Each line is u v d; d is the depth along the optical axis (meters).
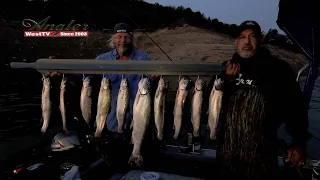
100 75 3.66
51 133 6.79
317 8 2.56
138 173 3.13
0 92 14.53
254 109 2.64
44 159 3.96
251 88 2.69
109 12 36.50
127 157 3.69
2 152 6.54
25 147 6.93
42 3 35.00
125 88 3.02
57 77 3.05
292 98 2.63
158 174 2.92
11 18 35.03
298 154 2.61
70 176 2.88
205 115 3.02
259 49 2.79
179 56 33.09
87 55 31.56
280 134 7.84
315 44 2.66
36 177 2.85
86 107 3.10
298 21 2.72
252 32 2.69
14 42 30.14
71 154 3.93
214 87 2.78
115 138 3.68
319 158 6.42
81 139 4.15
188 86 2.91
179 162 3.65
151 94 3.00
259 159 2.62
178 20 47.97
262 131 2.63
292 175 3.18
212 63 2.71
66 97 3.12
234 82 2.77
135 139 2.99
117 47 3.84
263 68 2.71
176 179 2.95
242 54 2.76
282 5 2.75
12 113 10.95
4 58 24.94
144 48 34.91
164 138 3.50
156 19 48.34
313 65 2.71
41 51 30.47
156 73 2.74
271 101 2.63
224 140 2.80
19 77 18.14
